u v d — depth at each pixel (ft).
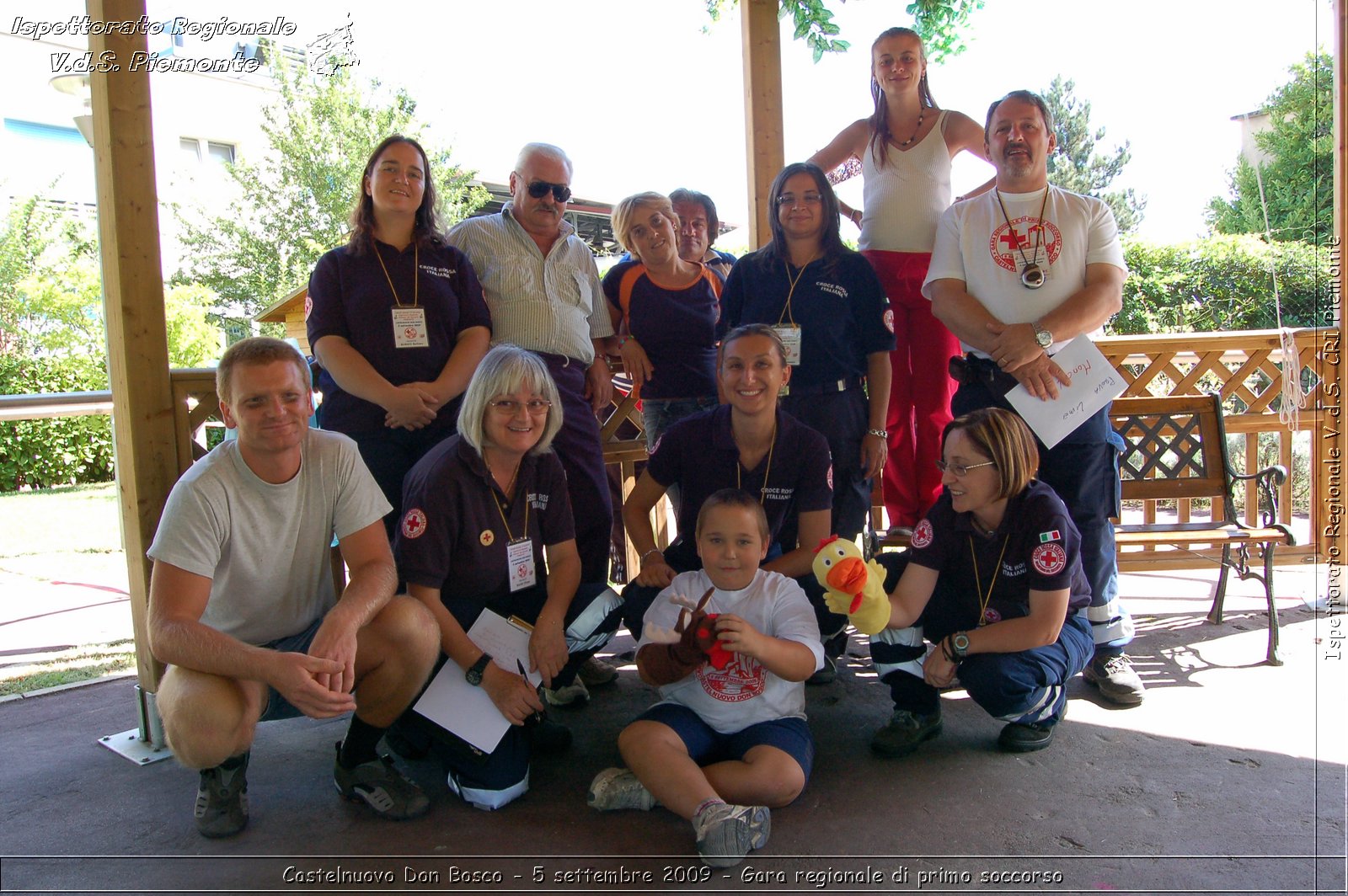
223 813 8.04
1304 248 34.94
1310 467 16.16
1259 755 9.09
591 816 8.25
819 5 15.67
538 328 11.57
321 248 65.51
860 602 8.56
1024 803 8.24
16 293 46.24
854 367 11.78
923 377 13.05
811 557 10.16
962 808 8.18
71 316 46.06
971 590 9.68
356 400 10.55
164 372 10.05
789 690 8.61
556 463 9.77
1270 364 16.34
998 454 8.92
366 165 10.57
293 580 8.57
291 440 7.85
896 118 13.11
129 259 9.74
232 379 7.72
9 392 41.14
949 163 13.09
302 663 7.28
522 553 9.44
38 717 11.42
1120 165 69.46
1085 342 10.50
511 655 8.86
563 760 9.54
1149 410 13.52
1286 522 16.44
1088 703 10.67
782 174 11.53
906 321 13.12
